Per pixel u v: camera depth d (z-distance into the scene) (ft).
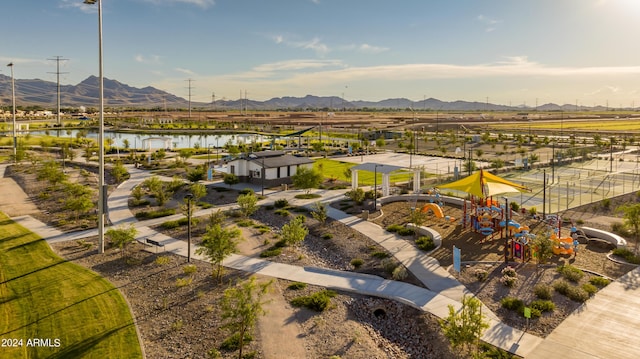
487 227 122.11
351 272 96.02
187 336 69.97
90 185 199.52
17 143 332.60
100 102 107.45
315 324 73.31
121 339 68.49
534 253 98.48
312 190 187.52
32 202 163.53
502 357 62.59
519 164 250.37
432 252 107.34
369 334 72.49
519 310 75.72
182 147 402.31
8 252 106.83
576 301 79.51
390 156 310.45
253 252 108.99
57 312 76.89
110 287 87.04
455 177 207.41
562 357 62.49
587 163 266.16
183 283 88.22
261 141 443.32
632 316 73.87
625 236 117.80
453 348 65.26
